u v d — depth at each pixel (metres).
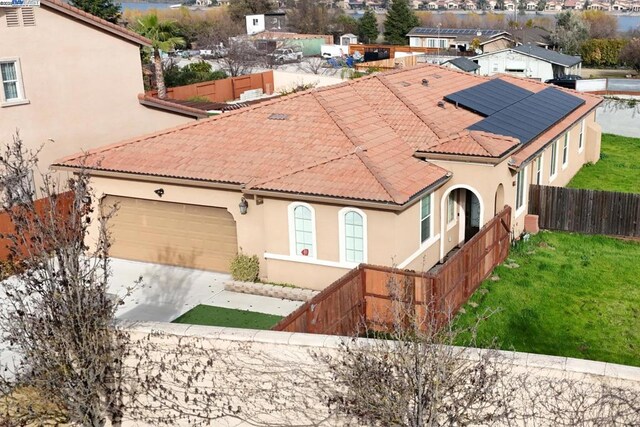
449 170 19.72
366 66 59.38
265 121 21.95
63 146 25.98
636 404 9.20
